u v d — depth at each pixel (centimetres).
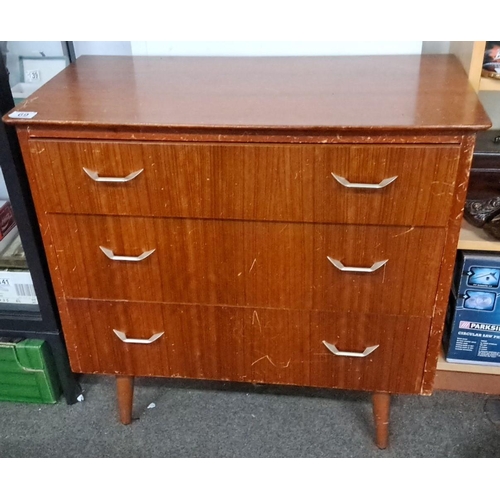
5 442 144
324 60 139
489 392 152
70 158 109
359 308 120
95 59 144
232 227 113
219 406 152
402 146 100
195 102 113
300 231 112
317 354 128
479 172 133
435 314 118
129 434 146
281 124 100
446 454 138
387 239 110
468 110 104
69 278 124
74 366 138
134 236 117
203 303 124
